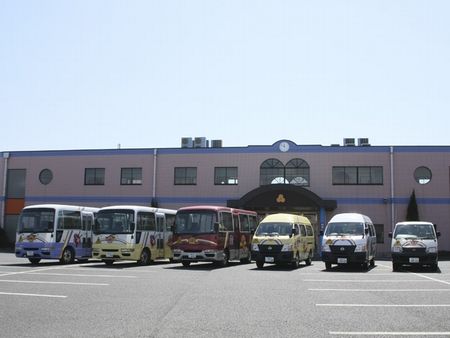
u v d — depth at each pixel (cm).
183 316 991
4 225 4269
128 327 884
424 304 1164
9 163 4334
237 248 2656
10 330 856
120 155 4153
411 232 2277
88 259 2944
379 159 3838
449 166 3778
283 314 1021
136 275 1855
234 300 1208
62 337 806
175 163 4066
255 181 3944
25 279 1658
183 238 2391
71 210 2612
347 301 1204
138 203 4072
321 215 3694
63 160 4247
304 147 3922
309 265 2616
